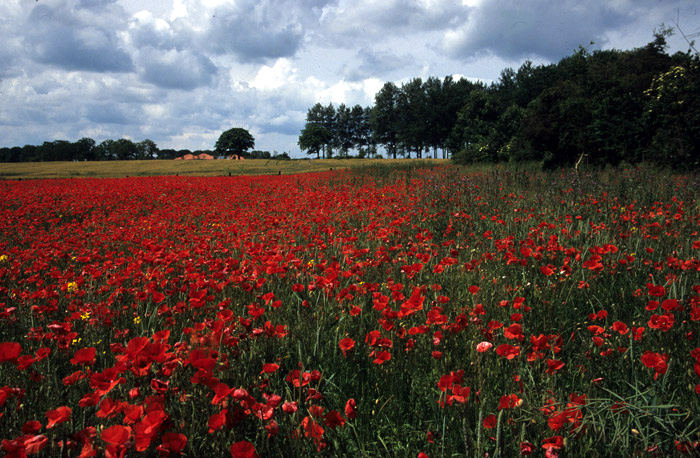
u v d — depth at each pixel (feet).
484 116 182.60
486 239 18.38
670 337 7.64
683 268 10.53
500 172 44.60
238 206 39.75
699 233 16.07
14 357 5.61
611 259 12.32
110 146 490.49
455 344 8.21
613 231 17.06
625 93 67.82
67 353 8.59
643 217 19.47
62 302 12.30
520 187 36.96
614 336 7.97
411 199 31.30
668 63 65.72
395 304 10.33
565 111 74.43
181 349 7.15
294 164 233.76
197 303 9.09
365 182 58.59
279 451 5.36
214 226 27.04
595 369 7.34
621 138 63.41
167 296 11.22
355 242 18.95
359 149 431.43
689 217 18.57
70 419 5.71
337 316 10.02
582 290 10.94
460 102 282.77
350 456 5.91
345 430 6.29
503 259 13.84
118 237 22.59
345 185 57.52
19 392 5.81
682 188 28.02
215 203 44.50
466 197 30.12
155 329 9.65
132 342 5.32
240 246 19.34
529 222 20.29
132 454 4.84
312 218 24.90
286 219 26.09
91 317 10.03
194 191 59.98
